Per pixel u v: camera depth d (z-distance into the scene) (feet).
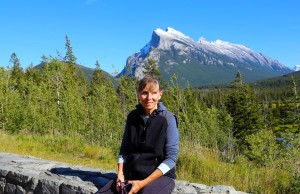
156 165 11.85
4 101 64.85
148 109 12.01
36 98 70.08
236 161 38.29
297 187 27.76
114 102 59.16
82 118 60.90
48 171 17.17
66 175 16.21
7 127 62.18
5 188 17.49
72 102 64.08
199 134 45.85
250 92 169.17
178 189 14.29
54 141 46.52
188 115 47.62
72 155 41.68
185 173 31.71
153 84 11.86
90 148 44.14
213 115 60.85
